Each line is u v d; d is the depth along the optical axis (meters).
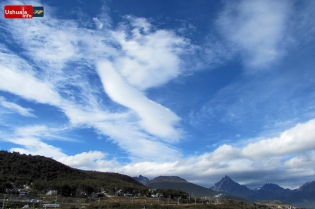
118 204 162.62
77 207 150.00
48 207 143.88
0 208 130.25
